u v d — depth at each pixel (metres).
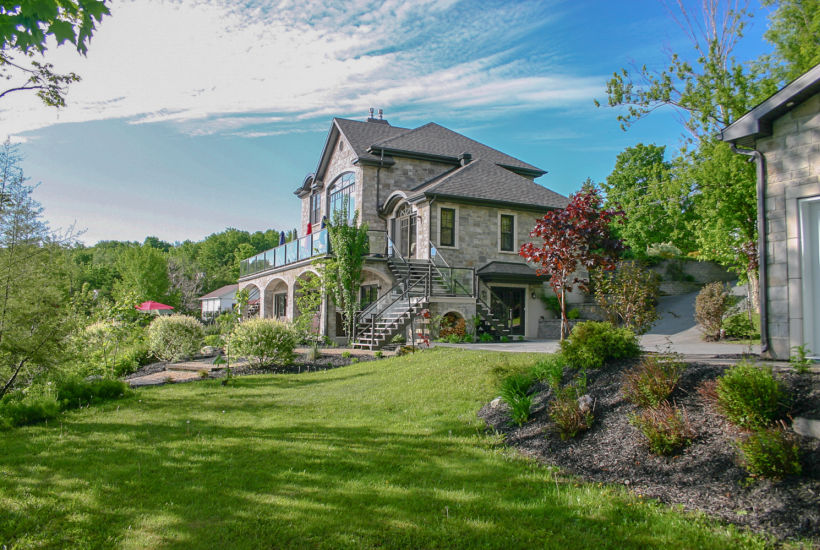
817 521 3.86
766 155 8.27
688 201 21.17
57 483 5.73
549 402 7.54
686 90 18.69
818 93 7.67
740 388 5.37
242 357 16.86
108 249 79.44
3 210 9.55
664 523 4.21
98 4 4.63
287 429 8.05
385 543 4.14
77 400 10.52
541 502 4.84
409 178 26.64
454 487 5.34
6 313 9.48
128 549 4.15
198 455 6.71
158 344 18.44
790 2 17.73
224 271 74.50
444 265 22.20
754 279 19.38
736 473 4.77
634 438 5.93
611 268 10.70
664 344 15.54
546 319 23.98
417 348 15.56
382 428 7.89
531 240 24.38
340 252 20.78
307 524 4.51
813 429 4.84
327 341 20.98
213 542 4.22
